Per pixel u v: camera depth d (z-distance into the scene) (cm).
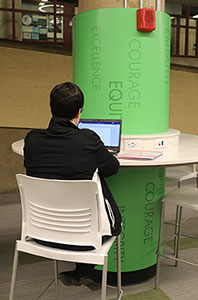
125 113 223
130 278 231
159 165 176
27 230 151
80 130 142
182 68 521
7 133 446
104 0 229
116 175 221
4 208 395
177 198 225
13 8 641
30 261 264
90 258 136
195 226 340
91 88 229
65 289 223
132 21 212
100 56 221
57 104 143
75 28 235
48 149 139
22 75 436
